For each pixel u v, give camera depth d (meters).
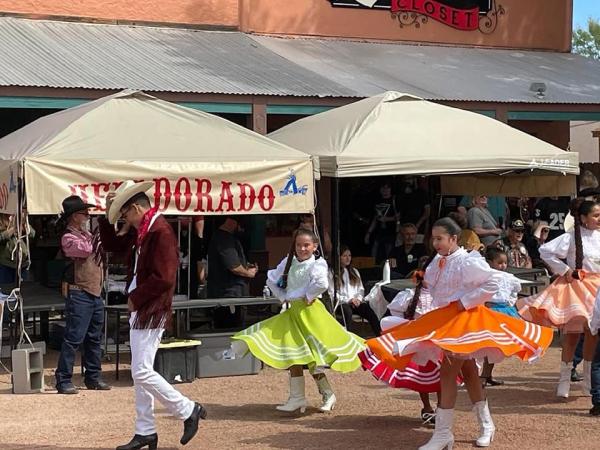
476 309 7.25
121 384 10.00
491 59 19.11
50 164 9.87
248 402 9.14
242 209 10.60
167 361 9.97
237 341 8.34
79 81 13.40
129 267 7.46
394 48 18.66
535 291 14.19
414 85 16.16
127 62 14.70
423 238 14.91
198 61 15.43
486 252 9.73
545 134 20.41
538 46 20.44
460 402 8.99
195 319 13.03
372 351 7.35
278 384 10.00
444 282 7.28
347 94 14.86
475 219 14.80
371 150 11.93
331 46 18.03
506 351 6.93
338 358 8.25
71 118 10.82
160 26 16.91
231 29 17.55
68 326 9.52
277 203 10.76
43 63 13.98
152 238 7.09
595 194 10.66
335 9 18.42
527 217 17.92
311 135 12.81
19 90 12.98
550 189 14.34
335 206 12.15
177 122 10.96
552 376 10.23
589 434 7.76
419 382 7.82
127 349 11.58
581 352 9.68
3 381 10.17
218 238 11.60
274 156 10.78
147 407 7.19
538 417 8.35
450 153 12.12
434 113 12.91
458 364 7.13
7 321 12.54
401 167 11.86
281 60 16.36
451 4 19.48
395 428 8.04
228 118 17.47
